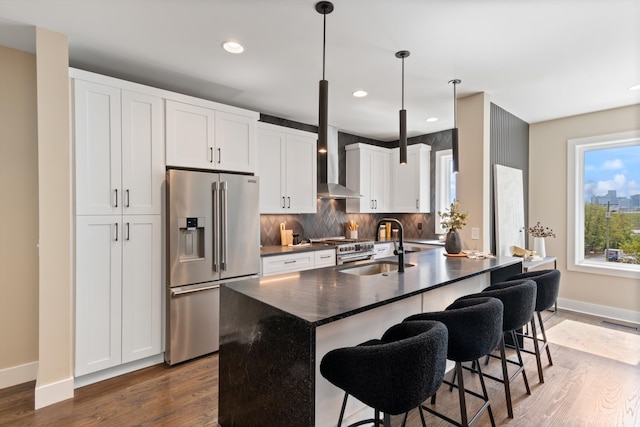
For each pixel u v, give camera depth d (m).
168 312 2.75
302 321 1.37
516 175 4.03
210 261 2.93
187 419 2.04
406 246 4.93
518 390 2.37
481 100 3.35
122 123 2.56
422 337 1.21
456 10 1.98
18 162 2.49
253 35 2.28
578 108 3.84
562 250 4.24
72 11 1.98
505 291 1.95
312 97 3.51
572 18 2.06
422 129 4.87
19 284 2.49
